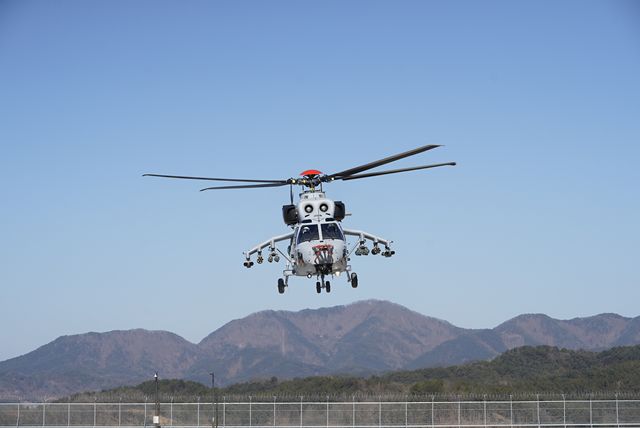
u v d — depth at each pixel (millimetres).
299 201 54281
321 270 52562
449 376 192625
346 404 97812
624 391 129875
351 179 54000
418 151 47906
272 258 54625
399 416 97500
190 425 97062
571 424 95875
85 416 98688
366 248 54719
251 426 94812
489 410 97875
